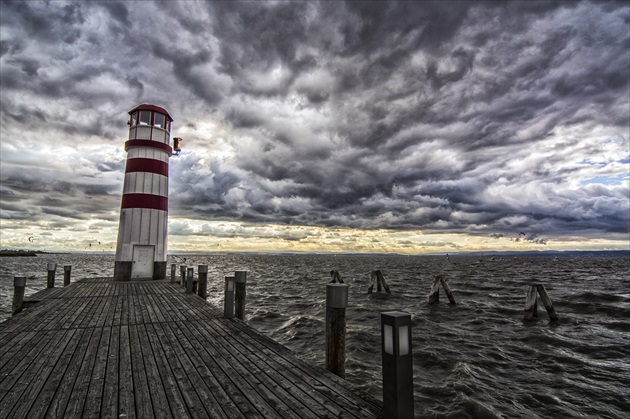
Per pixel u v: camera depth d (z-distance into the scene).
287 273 55.91
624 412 6.51
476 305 20.25
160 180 18.88
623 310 17.80
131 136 18.67
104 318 8.07
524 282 37.94
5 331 6.75
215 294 24.66
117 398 3.60
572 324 14.77
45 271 54.72
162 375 4.29
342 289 4.43
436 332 12.95
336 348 4.38
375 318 16.09
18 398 3.59
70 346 5.66
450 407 6.62
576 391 7.43
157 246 18.48
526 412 6.46
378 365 9.12
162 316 8.34
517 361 9.49
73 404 3.45
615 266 93.06
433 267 84.25
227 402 3.49
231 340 6.06
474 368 8.82
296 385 3.94
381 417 3.15
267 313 16.52
